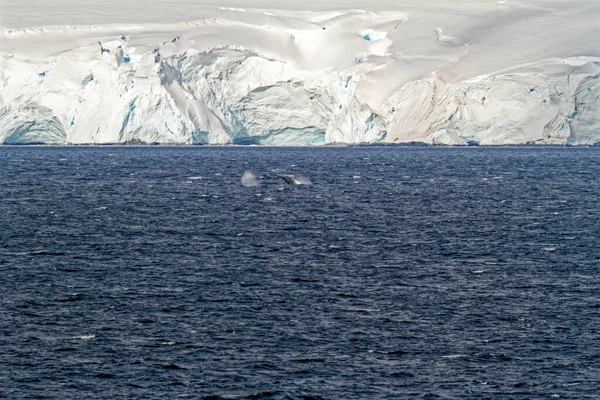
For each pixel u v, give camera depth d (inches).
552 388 3444.9
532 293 4808.1
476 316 4343.0
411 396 3363.7
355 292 4825.3
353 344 3914.9
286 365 3656.5
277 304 4554.6
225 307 4485.7
